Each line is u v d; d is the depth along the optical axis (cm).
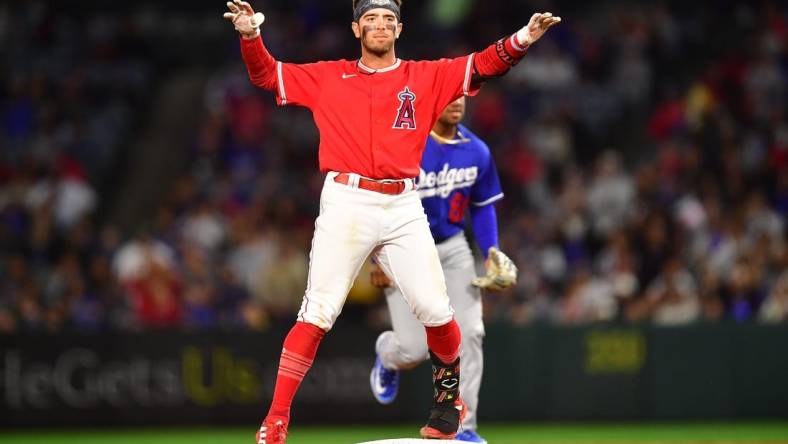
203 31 7844
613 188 5409
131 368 4131
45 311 4425
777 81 6475
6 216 5344
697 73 6825
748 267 4578
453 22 7256
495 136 6166
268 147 6147
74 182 5653
